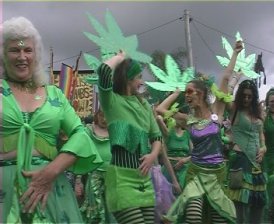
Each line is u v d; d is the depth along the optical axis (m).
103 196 5.07
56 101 3.02
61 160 2.85
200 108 4.80
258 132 5.94
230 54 5.89
